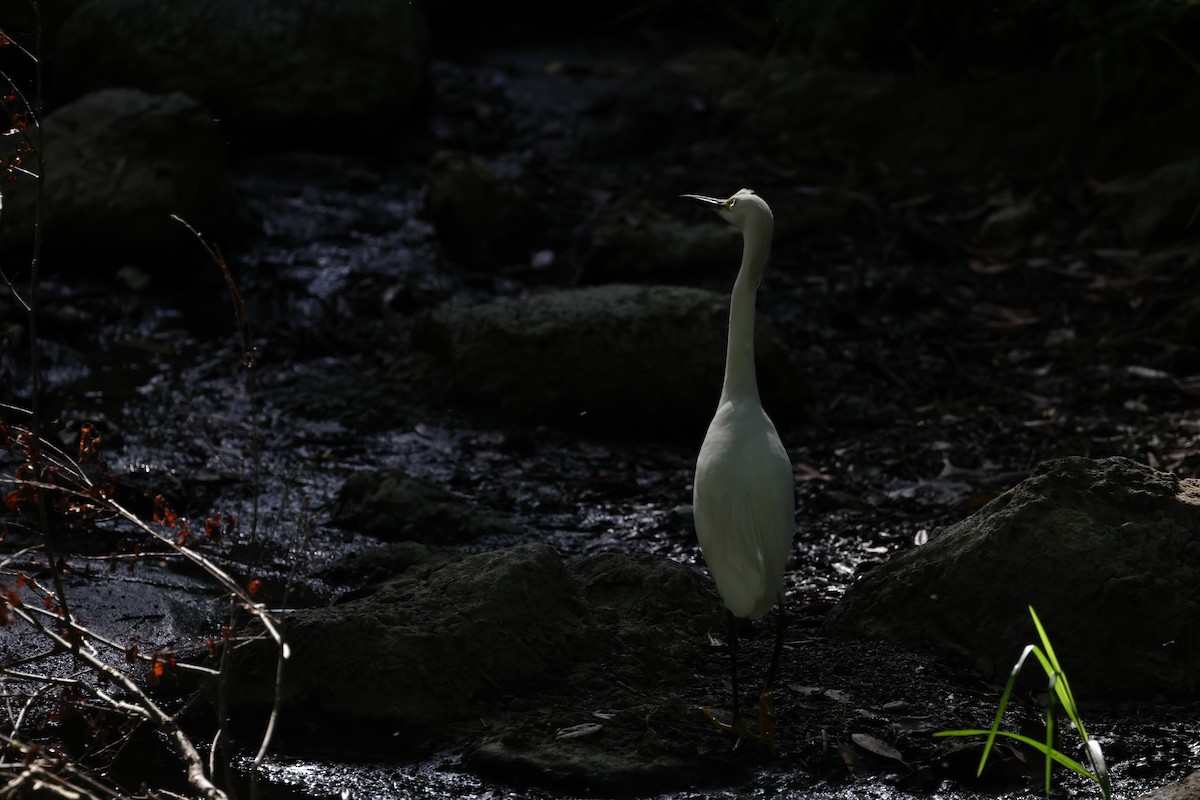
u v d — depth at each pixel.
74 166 14.27
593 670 7.46
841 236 16.06
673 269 14.98
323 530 9.85
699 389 11.81
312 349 13.08
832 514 10.35
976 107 18.14
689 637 7.98
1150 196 15.96
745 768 6.71
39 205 6.61
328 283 14.68
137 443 10.95
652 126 18.61
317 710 7.05
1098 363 13.30
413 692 7.05
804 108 18.61
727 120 18.91
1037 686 7.46
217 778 6.60
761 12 22.12
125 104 14.68
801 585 9.09
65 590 8.45
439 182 15.59
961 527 8.18
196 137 14.64
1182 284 14.62
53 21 17.77
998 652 7.63
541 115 18.94
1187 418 11.97
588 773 6.50
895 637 7.98
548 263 15.36
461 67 20.30
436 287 14.66
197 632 8.09
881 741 6.90
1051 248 15.91
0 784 6.04
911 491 10.72
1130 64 18.00
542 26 22.06
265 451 11.09
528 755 6.64
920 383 13.00
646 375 11.83
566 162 17.98
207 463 10.77
